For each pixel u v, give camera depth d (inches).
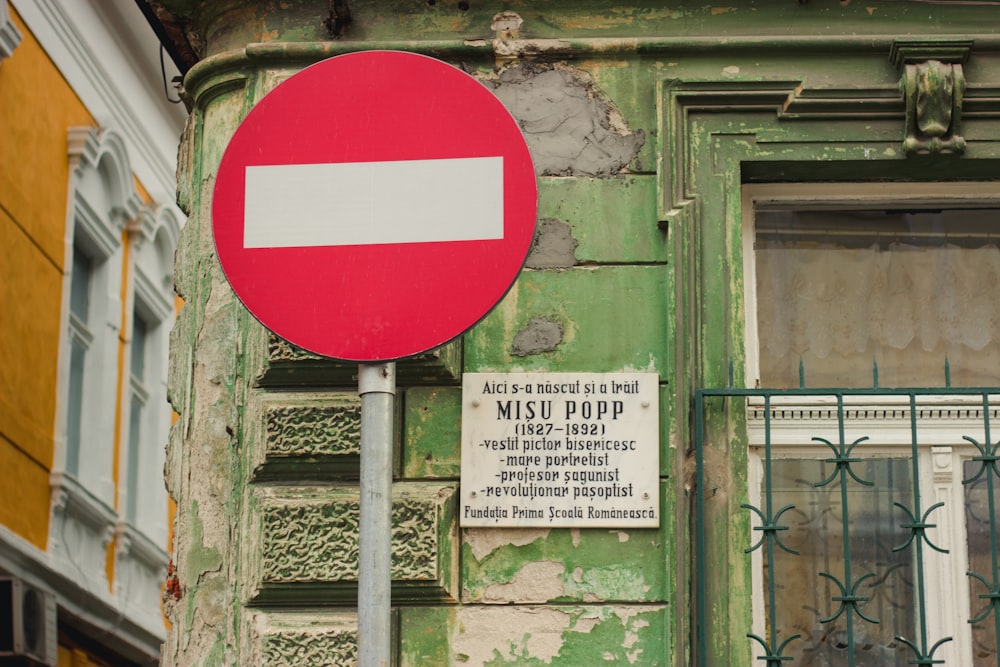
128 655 553.9
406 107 175.9
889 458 215.0
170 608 217.0
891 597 210.5
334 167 174.2
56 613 472.4
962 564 210.8
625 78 222.2
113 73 561.3
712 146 219.1
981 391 206.4
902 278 225.8
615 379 209.0
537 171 218.5
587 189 218.1
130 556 552.7
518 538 204.7
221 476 213.2
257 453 208.7
